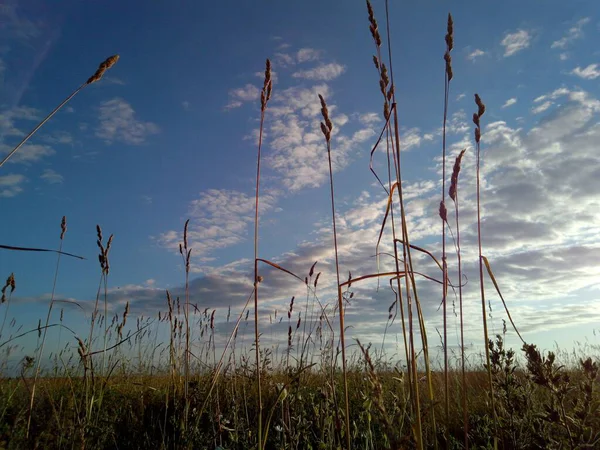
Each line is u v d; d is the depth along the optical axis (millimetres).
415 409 2031
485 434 3252
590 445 2229
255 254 2584
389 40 2438
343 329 2410
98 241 4543
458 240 2475
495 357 3182
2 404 3902
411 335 2135
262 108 2686
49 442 3309
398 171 2330
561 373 2562
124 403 4992
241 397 4656
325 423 3072
